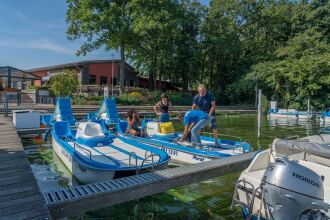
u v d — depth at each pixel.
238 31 35.50
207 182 6.45
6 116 15.22
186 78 36.56
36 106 20.80
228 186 6.22
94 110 21.05
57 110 13.23
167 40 31.25
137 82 39.72
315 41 28.22
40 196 4.27
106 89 22.50
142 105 27.39
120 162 6.38
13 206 3.94
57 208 4.07
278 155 4.74
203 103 8.00
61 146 7.81
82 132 8.02
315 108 24.77
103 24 27.55
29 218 3.64
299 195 3.32
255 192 3.64
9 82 26.42
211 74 37.44
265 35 36.12
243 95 34.59
